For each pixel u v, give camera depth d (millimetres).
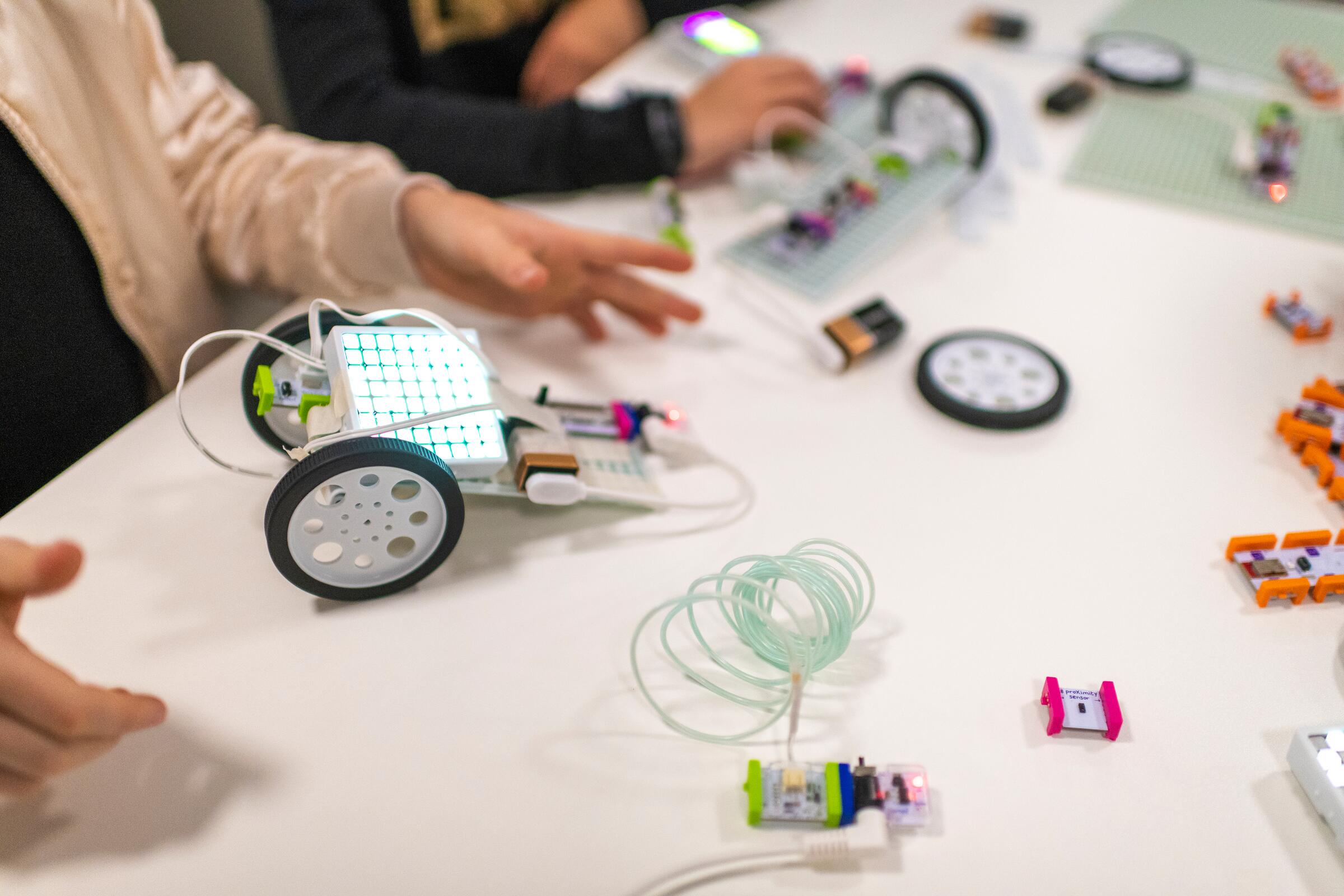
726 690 479
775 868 415
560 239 677
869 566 536
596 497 547
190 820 425
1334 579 516
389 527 482
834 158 872
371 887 406
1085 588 527
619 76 1015
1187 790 440
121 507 553
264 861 413
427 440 501
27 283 683
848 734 460
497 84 1226
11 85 615
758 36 1051
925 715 468
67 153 649
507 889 405
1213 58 1007
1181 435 623
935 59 1025
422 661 486
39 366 702
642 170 850
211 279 819
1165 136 905
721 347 694
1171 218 814
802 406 643
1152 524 563
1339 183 839
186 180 770
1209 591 527
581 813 431
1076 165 870
